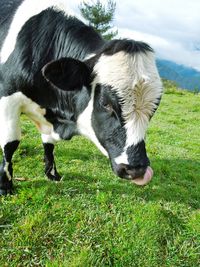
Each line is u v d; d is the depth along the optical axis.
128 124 1.14
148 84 1.13
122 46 1.15
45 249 1.25
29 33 1.35
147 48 1.17
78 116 1.30
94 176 1.77
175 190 1.79
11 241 1.25
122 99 1.12
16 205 1.43
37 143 2.15
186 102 5.84
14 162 1.85
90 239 1.31
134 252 1.29
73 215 1.41
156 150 2.45
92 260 1.22
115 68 1.14
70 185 1.61
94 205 1.50
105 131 1.18
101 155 2.13
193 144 2.88
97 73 1.16
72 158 2.00
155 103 1.16
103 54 1.17
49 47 1.35
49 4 1.41
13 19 1.41
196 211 1.63
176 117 4.32
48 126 1.52
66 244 1.28
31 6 1.41
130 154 1.13
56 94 1.34
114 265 1.24
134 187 1.71
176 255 1.32
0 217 1.35
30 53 1.33
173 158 2.35
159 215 1.48
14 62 1.34
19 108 1.41
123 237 1.34
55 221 1.37
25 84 1.34
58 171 1.79
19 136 1.47
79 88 1.20
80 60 1.22
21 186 1.58
